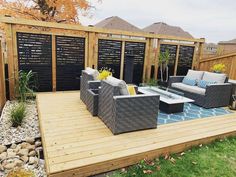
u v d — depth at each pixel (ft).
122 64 21.80
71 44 18.66
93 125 11.33
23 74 16.10
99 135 10.10
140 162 8.63
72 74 19.40
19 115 12.10
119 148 8.87
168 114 14.40
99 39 19.93
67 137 9.71
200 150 9.98
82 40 19.11
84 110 13.85
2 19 15.21
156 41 23.57
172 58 25.05
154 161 8.82
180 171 8.14
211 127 12.00
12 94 16.76
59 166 7.32
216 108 16.74
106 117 11.18
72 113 13.14
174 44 24.58
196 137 10.38
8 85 16.67
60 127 10.85
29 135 11.24
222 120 13.41
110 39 20.44
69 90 19.61
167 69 24.66
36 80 17.84
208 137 10.62
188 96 18.29
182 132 11.00
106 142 9.39
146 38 22.70
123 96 10.12
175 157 9.25
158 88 18.61
